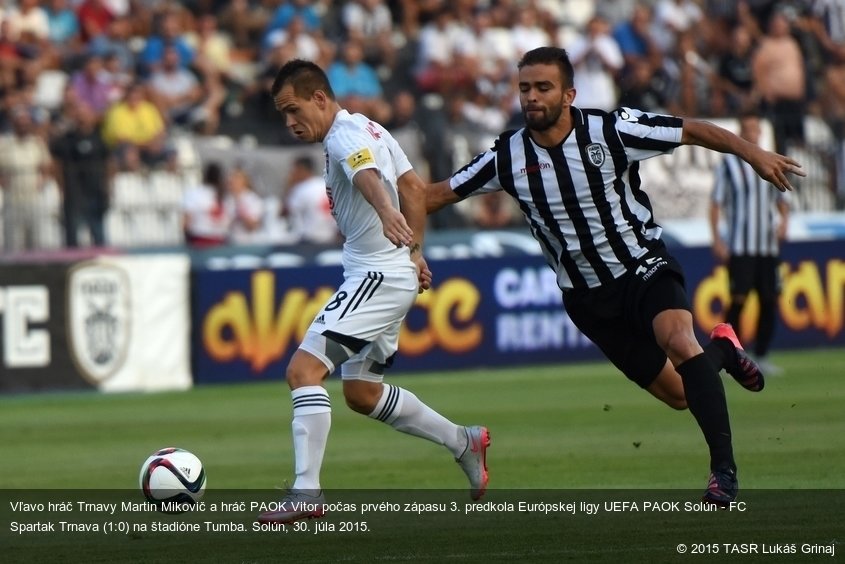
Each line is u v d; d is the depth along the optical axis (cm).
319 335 2359
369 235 2400
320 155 6366
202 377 5656
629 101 7106
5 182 5759
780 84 7100
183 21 7206
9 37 6594
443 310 5919
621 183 2397
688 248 6209
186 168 6081
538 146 2402
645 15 7288
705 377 2280
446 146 6506
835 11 7625
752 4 7712
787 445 3322
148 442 3872
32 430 4234
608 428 3834
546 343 6141
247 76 7444
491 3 7762
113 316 5503
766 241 5112
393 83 7488
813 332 6406
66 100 6312
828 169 6700
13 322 5325
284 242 6131
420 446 3603
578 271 2444
